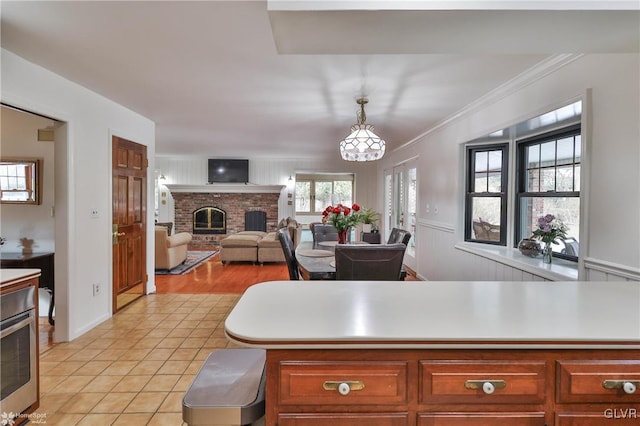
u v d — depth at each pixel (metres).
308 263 2.89
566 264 2.80
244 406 1.11
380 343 1.02
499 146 3.77
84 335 3.18
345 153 3.45
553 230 2.89
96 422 1.96
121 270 3.88
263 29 2.07
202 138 6.04
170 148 7.36
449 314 1.21
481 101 3.42
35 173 3.48
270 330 1.06
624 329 1.09
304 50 1.68
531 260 2.99
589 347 1.04
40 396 2.21
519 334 1.04
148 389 2.30
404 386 1.05
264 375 1.31
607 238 2.01
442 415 1.05
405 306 1.30
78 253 3.12
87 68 2.70
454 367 1.05
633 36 1.51
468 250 3.79
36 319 2.04
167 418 2.01
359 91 3.24
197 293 4.64
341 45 1.61
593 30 1.46
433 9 1.29
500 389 1.04
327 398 1.04
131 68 2.70
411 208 6.20
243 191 9.20
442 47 1.64
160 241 5.97
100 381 2.40
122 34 2.13
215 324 3.48
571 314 1.22
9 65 2.40
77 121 3.08
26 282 1.97
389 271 2.36
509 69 2.65
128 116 3.97
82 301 3.19
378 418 1.05
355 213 3.50
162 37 2.17
